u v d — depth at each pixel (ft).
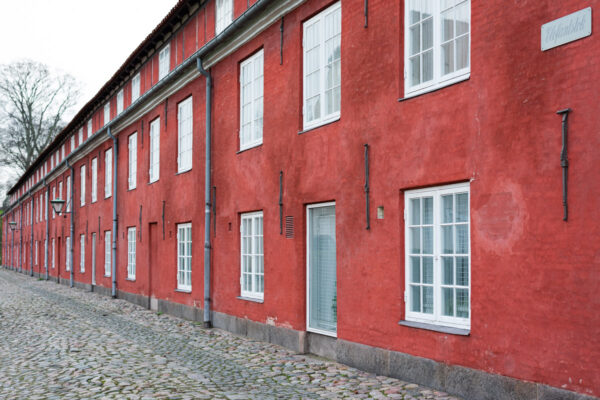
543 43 18.43
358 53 27.09
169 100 52.54
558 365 17.63
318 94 30.89
